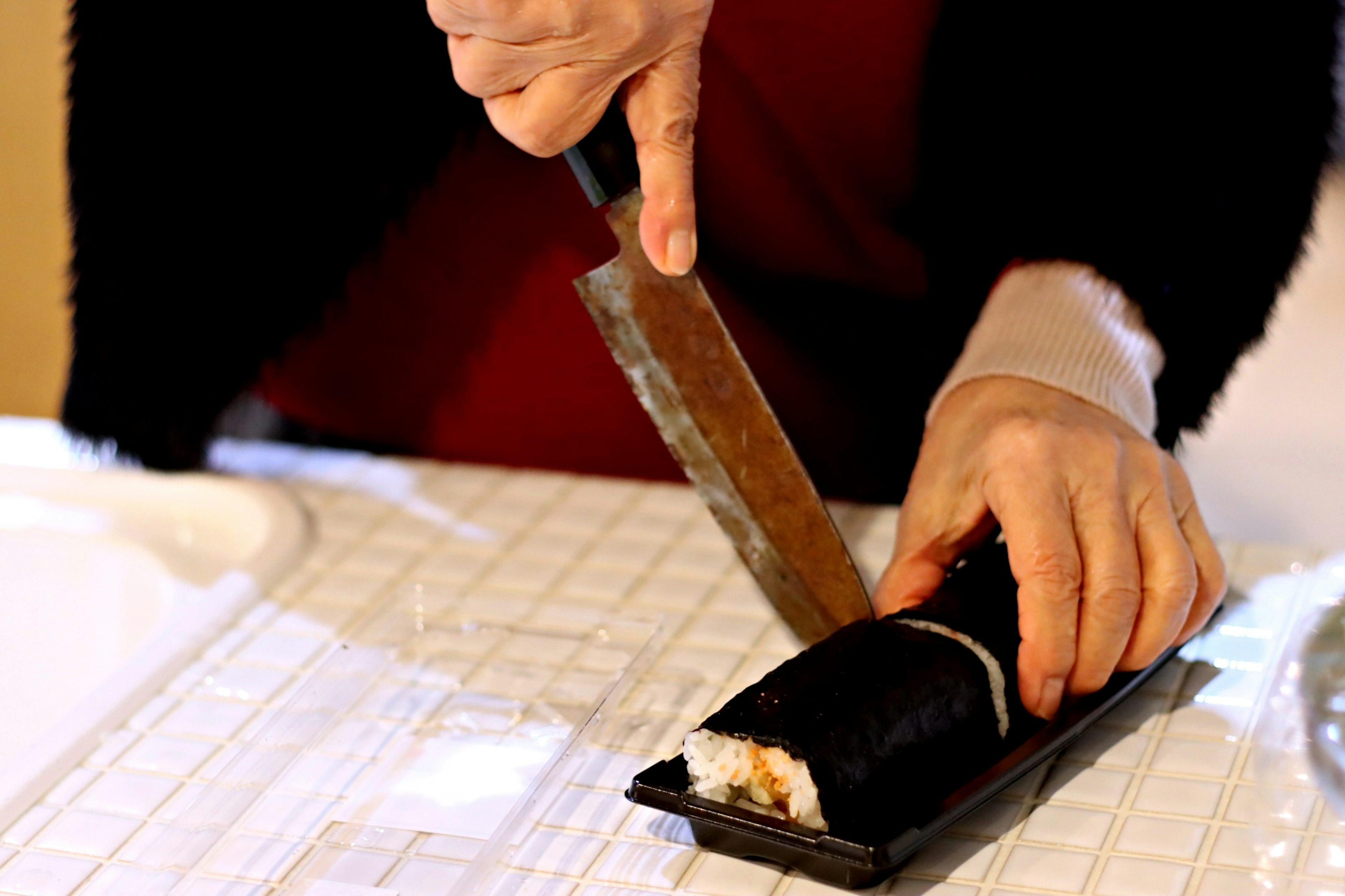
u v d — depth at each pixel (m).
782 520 1.01
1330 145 1.13
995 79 1.14
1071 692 0.98
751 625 1.07
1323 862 0.92
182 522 1.19
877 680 0.94
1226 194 1.10
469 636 1.07
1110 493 0.99
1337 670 0.96
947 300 1.17
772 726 0.92
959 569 1.02
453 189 1.26
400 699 1.03
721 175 1.25
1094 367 1.07
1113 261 1.10
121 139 1.18
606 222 1.26
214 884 0.94
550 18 0.96
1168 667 1.02
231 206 1.19
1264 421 2.12
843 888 0.93
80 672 1.15
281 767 0.99
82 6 1.15
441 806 0.97
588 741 1.00
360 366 1.31
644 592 1.10
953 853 0.94
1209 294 1.11
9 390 1.72
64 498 1.20
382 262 1.28
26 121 1.58
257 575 1.12
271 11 1.16
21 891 0.95
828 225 1.26
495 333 1.30
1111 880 0.92
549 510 1.18
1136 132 1.10
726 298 1.29
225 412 1.22
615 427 1.31
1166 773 0.97
